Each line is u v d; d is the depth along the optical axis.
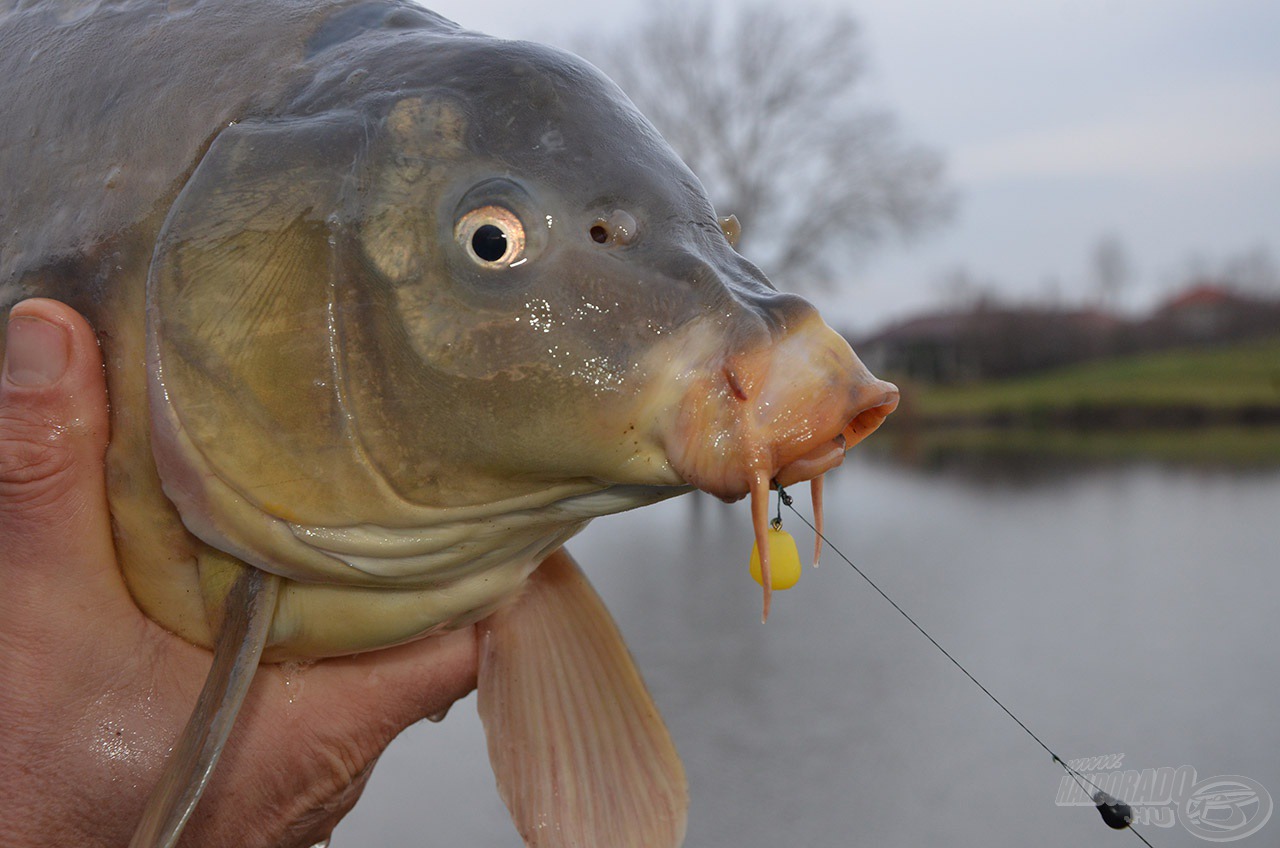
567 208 0.31
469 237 0.31
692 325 0.31
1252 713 1.01
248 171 0.32
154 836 0.30
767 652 1.28
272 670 0.39
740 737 0.99
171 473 0.32
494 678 0.41
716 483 0.30
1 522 0.35
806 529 2.02
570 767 0.41
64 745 0.36
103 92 0.34
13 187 0.35
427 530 0.33
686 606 1.54
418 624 0.35
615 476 0.31
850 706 1.08
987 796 0.87
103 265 0.33
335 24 0.34
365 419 0.31
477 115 0.32
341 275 0.31
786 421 0.30
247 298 0.31
